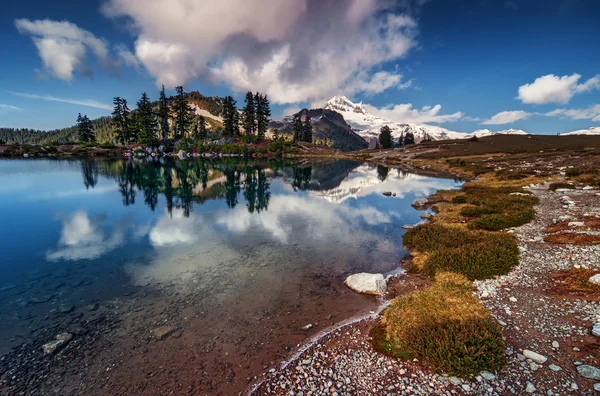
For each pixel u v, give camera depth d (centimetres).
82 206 3062
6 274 1459
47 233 2153
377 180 5978
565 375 700
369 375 786
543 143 12900
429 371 771
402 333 925
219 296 1263
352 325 1057
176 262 1642
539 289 1155
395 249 1922
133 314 1109
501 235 1817
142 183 4781
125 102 12506
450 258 1505
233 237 2127
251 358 880
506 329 913
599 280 1081
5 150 10169
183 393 748
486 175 5794
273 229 2353
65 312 1118
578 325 885
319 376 796
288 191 4412
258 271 1539
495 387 691
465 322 868
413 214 2962
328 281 1441
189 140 13138
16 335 970
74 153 10944
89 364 843
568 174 4381
